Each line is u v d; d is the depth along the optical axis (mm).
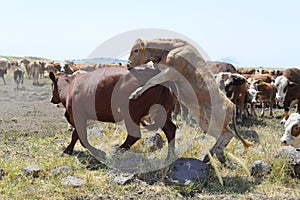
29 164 6953
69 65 29781
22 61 34750
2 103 16609
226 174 6703
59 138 9062
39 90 23328
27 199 5508
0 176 6266
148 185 6098
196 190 5961
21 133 9711
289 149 7031
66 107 7684
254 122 13195
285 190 6152
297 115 8062
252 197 5828
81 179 6262
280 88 15219
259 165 6711
